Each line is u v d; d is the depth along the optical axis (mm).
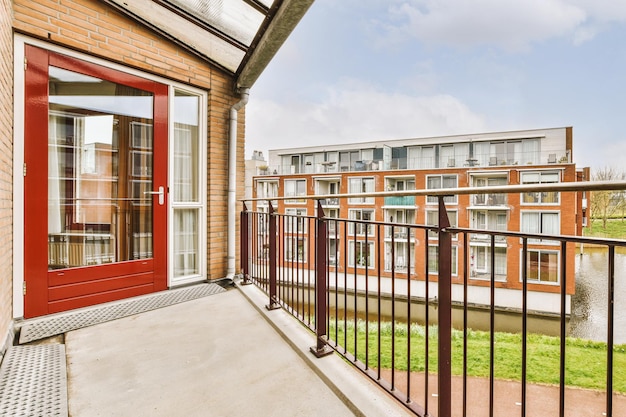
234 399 1480
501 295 13781
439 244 1148
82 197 2676
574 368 4008
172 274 3223
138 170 3010
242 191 3850
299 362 1821
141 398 1480
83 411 1383
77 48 2557
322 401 1471
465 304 1100
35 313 2383
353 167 24766
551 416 2959
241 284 3281
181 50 3236
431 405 2988
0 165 1870
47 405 1400
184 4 2895
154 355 1890
